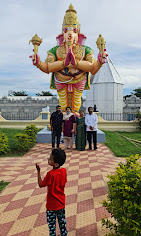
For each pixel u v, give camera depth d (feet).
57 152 8.51
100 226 10.11
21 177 16.78
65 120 26.96
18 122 50.62
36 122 50.37
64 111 32.22
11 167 19.72
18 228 9.98
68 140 28.02
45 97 119.03
